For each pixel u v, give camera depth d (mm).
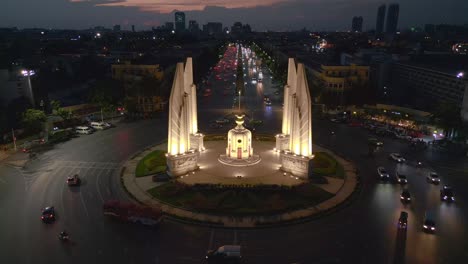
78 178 99375
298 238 74938
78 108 175375
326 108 183500
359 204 89625
